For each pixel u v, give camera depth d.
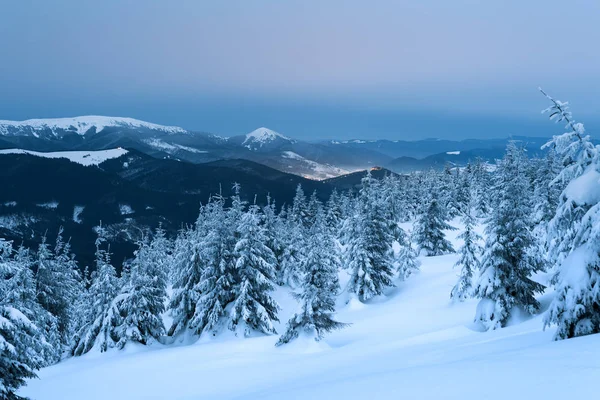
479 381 6.16
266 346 27.22
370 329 31.28
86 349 33.62
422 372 8.20
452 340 19.23
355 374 12.28
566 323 12.77
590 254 12.77
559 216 13.79
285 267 54.91
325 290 26.80
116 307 33.59
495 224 24.02
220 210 33.22
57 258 40.16
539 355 7.48
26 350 15.62
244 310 30.72
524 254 23.44
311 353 24.27
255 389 16.08
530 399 4.76
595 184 13.13
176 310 35.28
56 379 24.66
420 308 34.81
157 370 23.72
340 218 86.31
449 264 49.22
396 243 70.38
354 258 43.66
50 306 38.50
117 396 20.34
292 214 80.69
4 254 15.77
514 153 66.88
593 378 5.09
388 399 6.33
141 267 34.38
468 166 97.62
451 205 83.12
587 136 13.52
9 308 15.27
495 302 23.39
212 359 24.97
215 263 32.53
